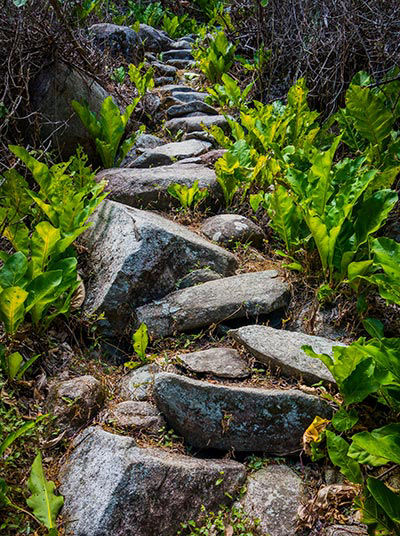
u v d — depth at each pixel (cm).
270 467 236
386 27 439
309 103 514
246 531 209
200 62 656
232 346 285
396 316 277
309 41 511
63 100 431
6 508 213
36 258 279
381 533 196
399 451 189
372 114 351
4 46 418
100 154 435
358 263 268
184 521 211
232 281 313
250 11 648
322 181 296
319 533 209
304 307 300
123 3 912
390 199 287
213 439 241
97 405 253
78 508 210
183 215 381
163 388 246
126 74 609
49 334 289
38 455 219
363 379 228
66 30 440
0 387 253
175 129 521
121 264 304
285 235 317
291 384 257
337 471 230
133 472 210
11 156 389
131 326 301
